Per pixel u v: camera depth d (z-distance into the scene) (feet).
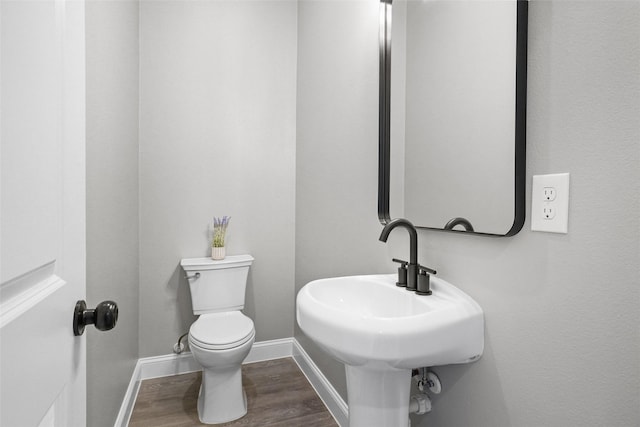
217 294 7.06
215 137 7.63
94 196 4.09
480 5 3.10
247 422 5.81
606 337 2.16
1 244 1.27
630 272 2.04
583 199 2.28
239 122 7.81
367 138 5.11
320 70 6.77
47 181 1.70
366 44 5.13
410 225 3.60
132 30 6.36
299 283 7.97
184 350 7.48
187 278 7.09
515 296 2.79
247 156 7.89
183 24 7.36
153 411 6.08
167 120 7.27
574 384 2.35
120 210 5.41
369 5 5.06
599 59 2.18
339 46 5.97
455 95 3.41
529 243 2.67
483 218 3.06
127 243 5.93
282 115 8.17
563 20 2.41
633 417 2.04
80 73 2.12
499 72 2.89
